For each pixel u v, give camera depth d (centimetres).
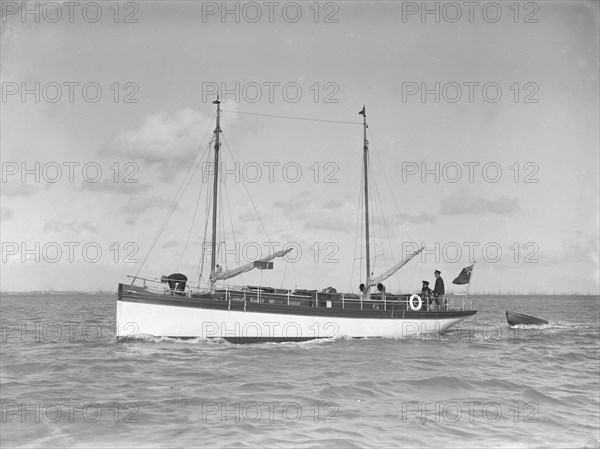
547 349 2920
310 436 1223
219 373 1992
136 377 1902
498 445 1180
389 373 2052
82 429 1251
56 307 6462
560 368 2261
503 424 1351
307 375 1983
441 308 3422
